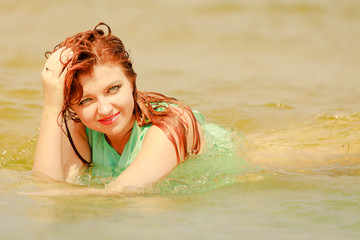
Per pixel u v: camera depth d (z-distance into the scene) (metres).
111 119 5.88
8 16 23.88
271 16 24.95
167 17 24.41
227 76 14.83
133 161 6.06
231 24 23.53
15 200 5.29
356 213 5.05
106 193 5.62
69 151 6.59
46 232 4.41
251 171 6.45
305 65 16.83
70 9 25.53
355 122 9.04
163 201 5.40
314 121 9.22
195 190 5.81
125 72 5.91
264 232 4.55
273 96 12.16
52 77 6.14
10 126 8.54
